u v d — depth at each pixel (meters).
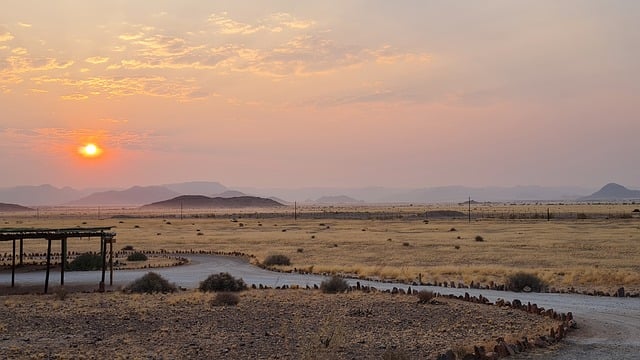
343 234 95.06
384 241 76.56
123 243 81.50
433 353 16.75
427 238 81.19
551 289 31.72
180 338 19.45
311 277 40.75
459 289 32.47
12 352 17.52
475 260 50.91
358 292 30.34
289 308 25.28
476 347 15.59
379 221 146.25
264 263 50.91
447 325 21.27
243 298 28.33
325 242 77.38
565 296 29.00
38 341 19.19
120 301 27.84
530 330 19.84
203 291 31.56
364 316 23.22
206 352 17.41
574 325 20.44
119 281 39.97
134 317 23.39
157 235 99.88
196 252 66.75
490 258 52.16
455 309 24.55
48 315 23.97
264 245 74.81
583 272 39.03
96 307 25.97
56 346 18.39
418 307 25.19
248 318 22.98
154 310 24.95
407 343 18.28
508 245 65.81
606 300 27.38
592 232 85.81
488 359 15.32
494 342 17.69
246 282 37.34
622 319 22.11
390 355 15.74
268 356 16.83
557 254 54.47
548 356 16.20
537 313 23.19
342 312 24.16
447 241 74.50
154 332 20.53
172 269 48.59
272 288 33.06
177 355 17.03
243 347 18.02
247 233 102.88
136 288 32.03
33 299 29.05
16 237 33.38
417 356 16.41
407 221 142.88
